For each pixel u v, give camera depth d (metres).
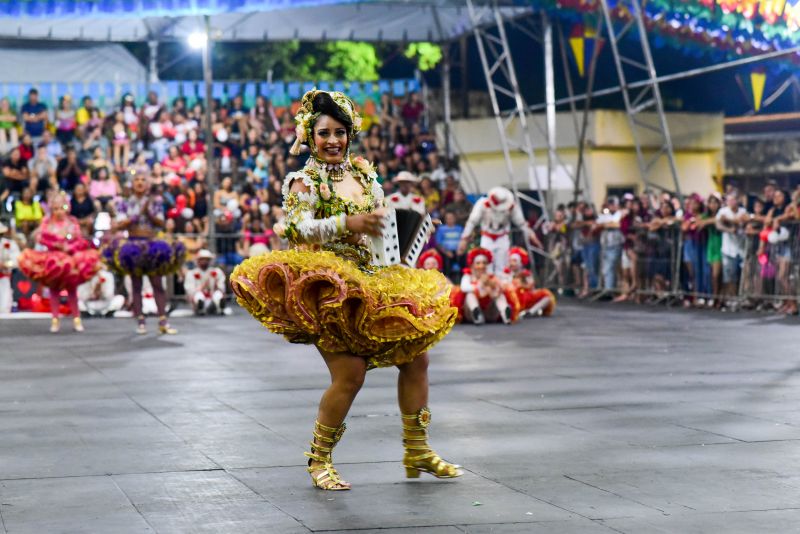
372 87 26.59
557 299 19.44
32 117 23.06
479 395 7.82
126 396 8.05
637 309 16.83
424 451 5.08
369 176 5.18
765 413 6.85
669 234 17.42
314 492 4.82
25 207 19.62
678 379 8.59
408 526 4.19
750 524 4.12
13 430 6.53
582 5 20.25
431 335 5.00
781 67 19.11
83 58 24.72
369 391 8.01
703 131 26.56
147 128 23.52
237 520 4.31
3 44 24.30
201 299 17.20
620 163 25.83
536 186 21.75
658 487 4.79
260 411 7.25
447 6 22.23
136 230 13.73
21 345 12.35
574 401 7.48
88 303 17.30
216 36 20.64
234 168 23.48
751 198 23.72
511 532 4.07
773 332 12.66
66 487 4.93
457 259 20.73
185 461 5.54
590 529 4.09
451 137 27.14
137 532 4.13
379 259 5.08
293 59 27.83
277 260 4.96
